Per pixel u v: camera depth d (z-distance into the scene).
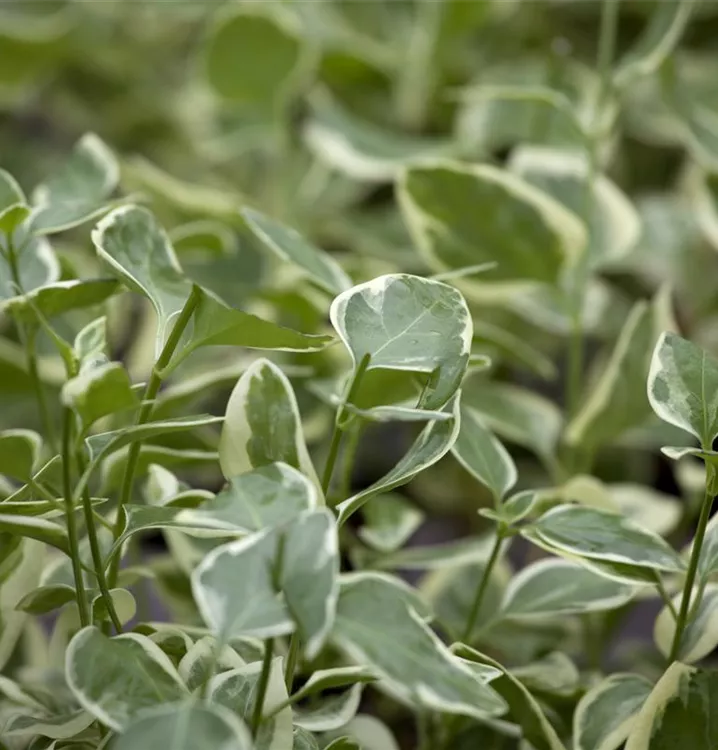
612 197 0.85
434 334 0.63
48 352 0.80
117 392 0.60
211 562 0.58
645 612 0.90
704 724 0.65
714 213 0.85
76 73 1.20
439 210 0.79
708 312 0.88
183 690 0.61
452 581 0.77
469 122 0.97
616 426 0.79
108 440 0.64
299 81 0.99
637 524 0.67
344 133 0.90
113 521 0.69
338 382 0.75
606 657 0.80
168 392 0.71
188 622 0.73
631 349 0.78
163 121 1.21
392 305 0.63
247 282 0.89
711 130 0.86
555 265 0.80
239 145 1.04
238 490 0.60
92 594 0.66
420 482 0.90
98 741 0.66
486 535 0.76
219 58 0.97
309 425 0.82
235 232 0.92
